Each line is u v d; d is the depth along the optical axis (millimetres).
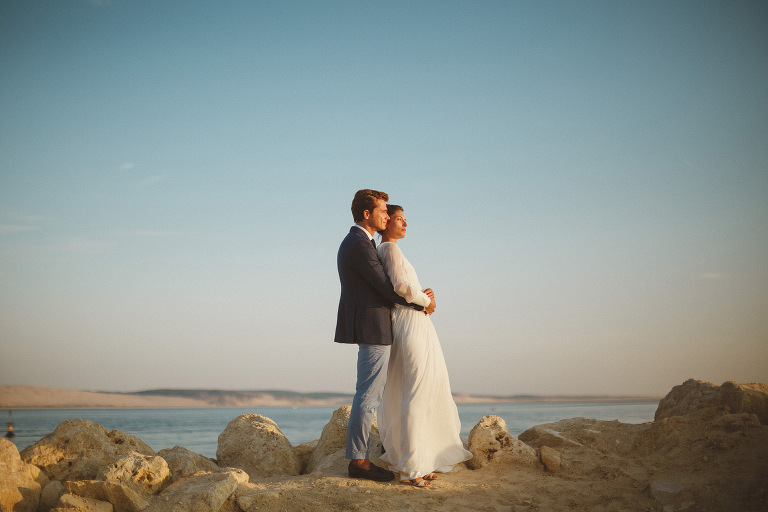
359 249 4762
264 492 4039
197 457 4926
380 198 5031
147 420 85312
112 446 4859
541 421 62938
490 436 5207
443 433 4879
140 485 4102
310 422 73062
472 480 4656
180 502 3820
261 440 5676
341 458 5297
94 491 3926
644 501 3900
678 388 5926
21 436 48062
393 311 4930
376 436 5590
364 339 4684
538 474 4758
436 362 4867
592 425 5945
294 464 5672
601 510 3805
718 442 4453
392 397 4906
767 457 4008
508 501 4055
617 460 4766
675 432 4863
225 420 85250
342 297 4973
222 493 3941
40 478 4219
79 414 125562
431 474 4668
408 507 3947
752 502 3502
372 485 4422
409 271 4906
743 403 4922
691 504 3660
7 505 3711
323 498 4098
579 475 4602
